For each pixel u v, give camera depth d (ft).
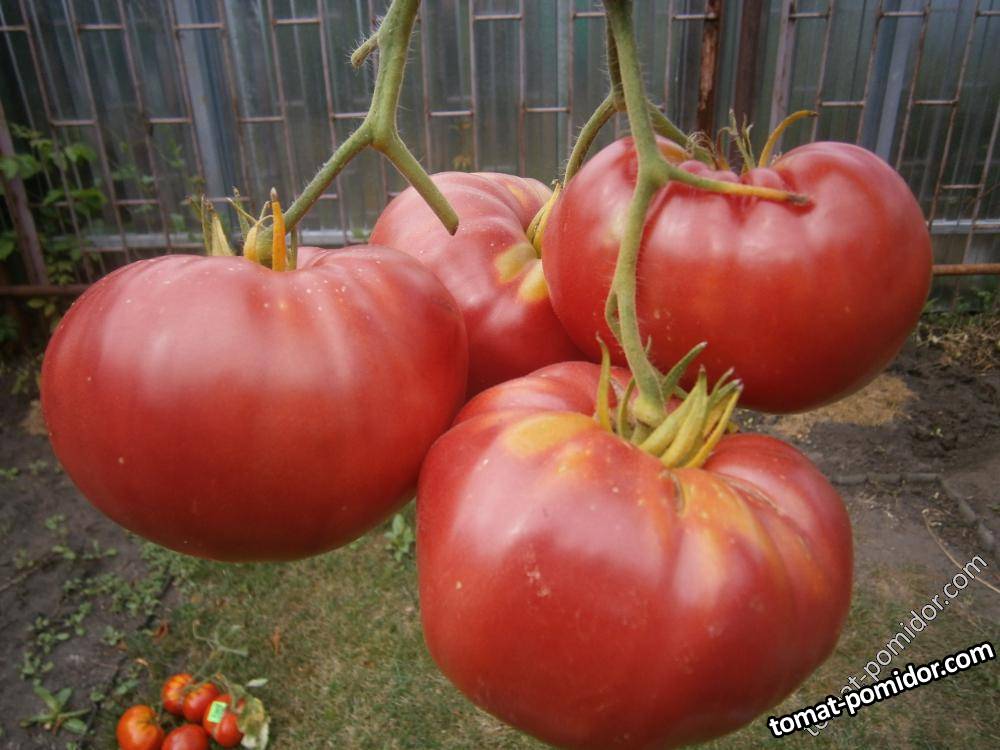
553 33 3.88
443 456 0.60
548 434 0.57
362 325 0.60
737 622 0.52
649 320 0.63
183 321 0.57
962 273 4.24
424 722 2.72
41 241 4.33
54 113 4.12
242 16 3.85
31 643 3.01
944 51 3.95
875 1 3.82
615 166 0.67
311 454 0.57
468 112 3.88
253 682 2.84
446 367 0.64
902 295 0.61
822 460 3.73
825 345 0.60
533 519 0.53
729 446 0.65
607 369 0.59
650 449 0.58
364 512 0.62
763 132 4.02
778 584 0.54
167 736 2.72
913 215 0.62
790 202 0.60
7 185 4.11
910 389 4.12
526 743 2.64
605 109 0.76
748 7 3.44
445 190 0.90
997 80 4.02
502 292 0.80
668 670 0.52
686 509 0.54
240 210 0.70
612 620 0.51
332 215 4.31
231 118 4.09
